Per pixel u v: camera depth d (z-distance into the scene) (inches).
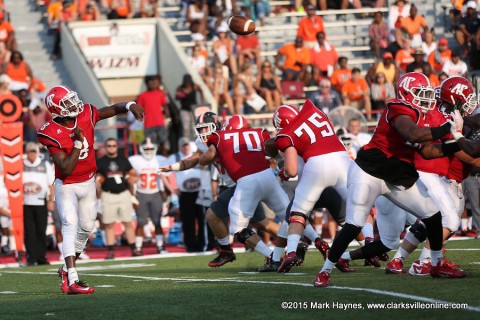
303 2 1806.1
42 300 639.8
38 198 1141.7
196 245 1226.6
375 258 767.7
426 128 573.6
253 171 792.9
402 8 1652.3
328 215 1252.5
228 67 1603.1
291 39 1754.4
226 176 851.4
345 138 1179.9
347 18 1804.9
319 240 792.9
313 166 706.2
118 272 904.3
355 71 1514.5
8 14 1736.0
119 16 1728.6
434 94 607.2
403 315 478.6
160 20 1690.5
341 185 711.1
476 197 1127.0
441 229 626.8
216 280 719.7
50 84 1652.3
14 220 1146.0
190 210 1217.4
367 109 1508.4
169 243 1389.0
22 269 1053.2
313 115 716.0
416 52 1486.2
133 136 1454.2
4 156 1136.2
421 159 684.7
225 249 863.1
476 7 1649.9
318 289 600.4
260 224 837.2
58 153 664.4
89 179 689.0
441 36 1775.3
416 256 879.1
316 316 491.2
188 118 1437.0
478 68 1603.1
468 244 1039.6
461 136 565.3
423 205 612.7
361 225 606.5
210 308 541.0
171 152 1480.1
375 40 1679.4
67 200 678.5
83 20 1716.3
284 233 786.2
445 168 690.2
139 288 687.7
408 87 594.6
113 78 1690.5
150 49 1696.6
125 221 1186.6
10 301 647.8
